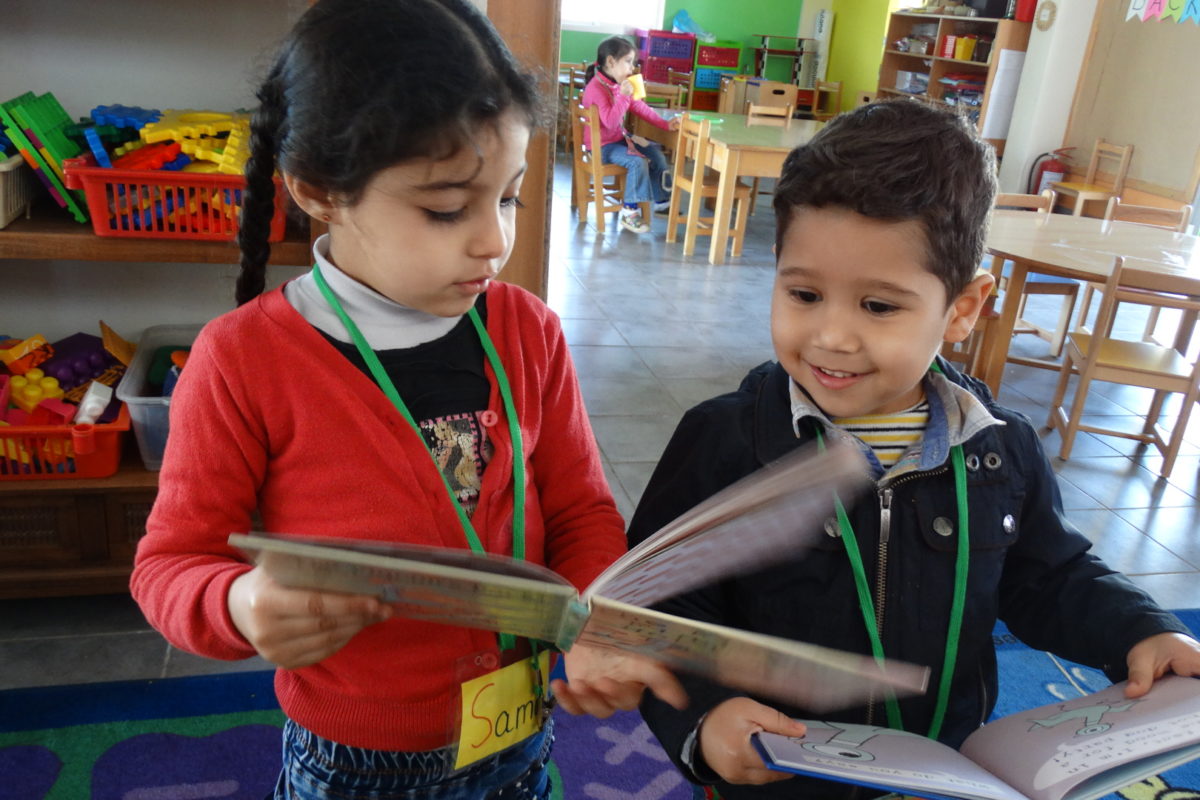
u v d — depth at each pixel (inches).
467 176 25.7
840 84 426.6
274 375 29.6
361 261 29.5
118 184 61.9
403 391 31.1
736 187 222.1
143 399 68.1
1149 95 248.7
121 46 73.3
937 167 27.6
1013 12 285.4
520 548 32.9
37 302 80.0
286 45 28.2
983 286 31.1
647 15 438.0
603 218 241.1
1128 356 121.4
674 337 161.2
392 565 20.6
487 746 32.6
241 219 34.9
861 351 29.0
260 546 20.3
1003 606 37.4
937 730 33.4
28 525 70.0
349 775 32.8
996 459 34.0
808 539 32.2
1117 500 112.0
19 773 58.8
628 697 28.6
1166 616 31.9
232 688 68.0
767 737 25.7
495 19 68.1
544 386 35.4
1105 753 25.9
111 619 74.4
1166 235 145.2
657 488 35.5
